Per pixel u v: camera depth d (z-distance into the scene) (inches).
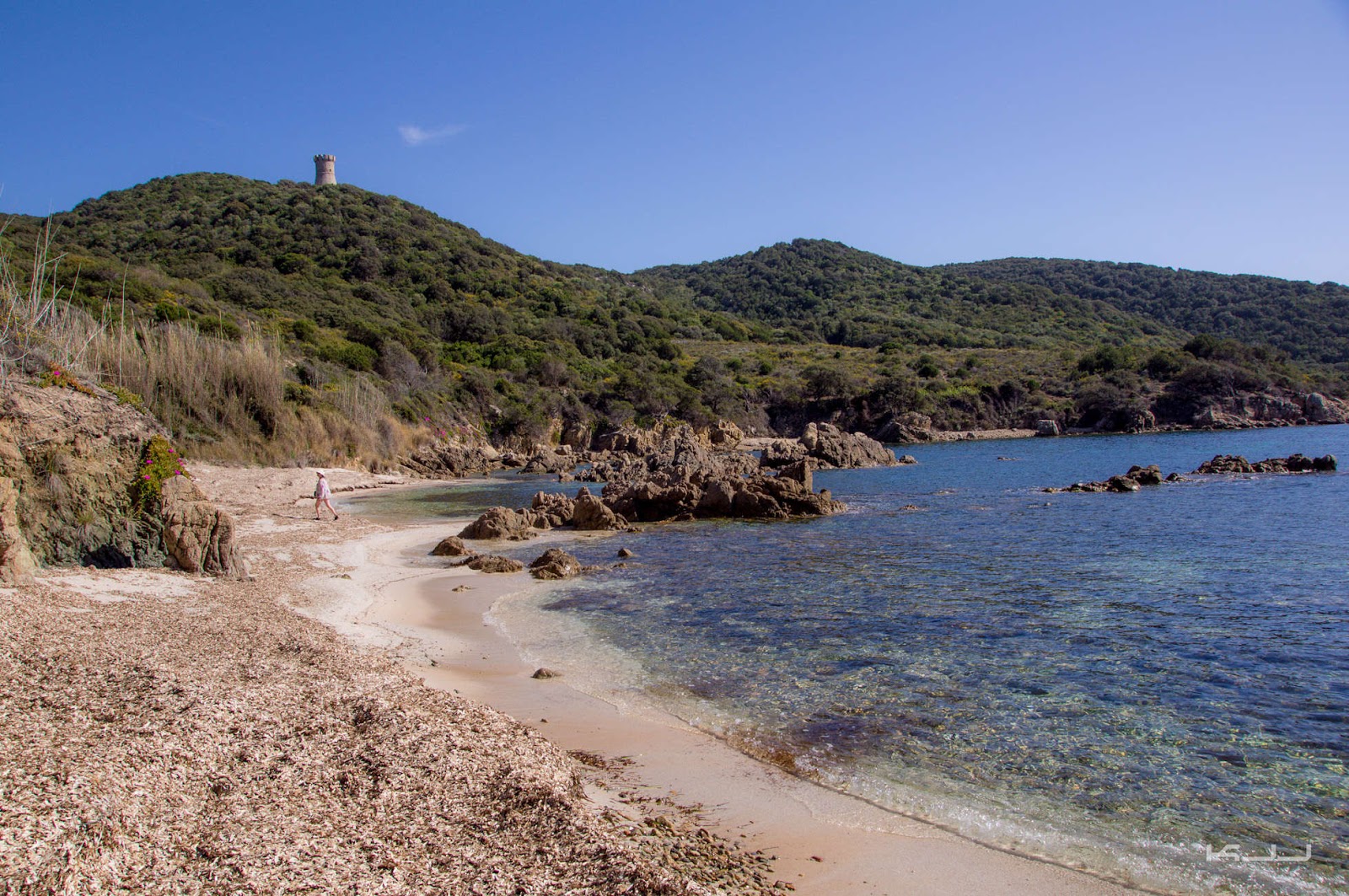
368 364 2854.3
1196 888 243.4
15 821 194.5
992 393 4116.6
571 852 228.1
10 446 539.2
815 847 267.4
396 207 5698.8
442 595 705.0
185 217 4707.2
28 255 2431.1
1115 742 354.3
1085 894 240.5
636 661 491.8
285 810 236.5
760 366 4717.0
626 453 2957.7
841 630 551.5
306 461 1996.8
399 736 305.4
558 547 990.4
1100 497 1346.0
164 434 651.5
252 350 2026.3
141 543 610.9
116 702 299.9
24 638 371.2
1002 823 285.9
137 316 2288.4
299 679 370.0
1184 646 492.4
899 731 372.2
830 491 1631.4
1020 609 597.0
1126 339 6028.5
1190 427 3683.6
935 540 945.5
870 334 5984.3
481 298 4707.2
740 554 896.3
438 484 2038.6
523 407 3225.9
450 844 229.1
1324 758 332.2
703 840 266.5
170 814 221.0
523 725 357.4
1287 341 5861.2
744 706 409.1
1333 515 1027.9
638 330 4859.7
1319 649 477.7
